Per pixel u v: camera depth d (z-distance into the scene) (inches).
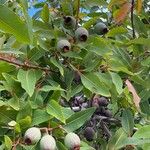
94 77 17.8
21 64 17.3
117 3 21.3
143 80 19.3
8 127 15.0
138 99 18.1
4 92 18.3
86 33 18.3
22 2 8.9
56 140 15.0
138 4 21.3
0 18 8.8
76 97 23.1
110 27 21.7
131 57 21.0
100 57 18.7
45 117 15.0
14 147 14.3
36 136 14.1
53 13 20.8
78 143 14.7
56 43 18.4
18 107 15.1
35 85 17.2
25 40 9.0
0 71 17.0
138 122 22.1
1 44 17.2
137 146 17.9
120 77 18.8
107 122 23.9
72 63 18.5
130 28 23.9
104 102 23.1
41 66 18.6
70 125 15.7
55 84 17.5
